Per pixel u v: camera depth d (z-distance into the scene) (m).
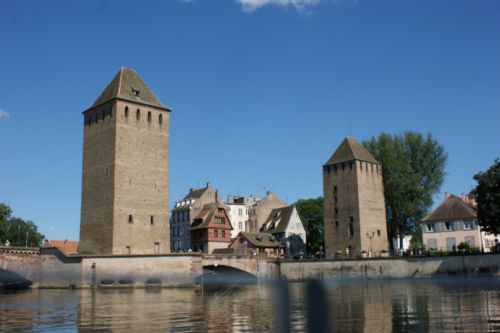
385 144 101.06
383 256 86.44
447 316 30.12
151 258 72.88
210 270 93.62
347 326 27.53
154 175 86.38
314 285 70.12
